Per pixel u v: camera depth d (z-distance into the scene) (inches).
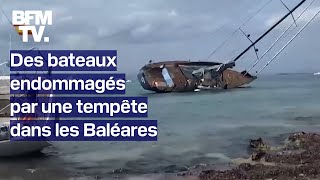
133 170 771.4
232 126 1385.3
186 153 920.9
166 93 2805.1
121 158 874.8
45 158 875.4
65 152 928.3
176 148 979.9
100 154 912.3
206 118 1644.9
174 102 2412.6
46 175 745.6
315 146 882.8
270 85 3917.3
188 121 1551.4
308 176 654.5
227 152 920.9
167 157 880.9
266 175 668.1
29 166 807.7
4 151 856.3
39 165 814.5
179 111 1955.0
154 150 957.8
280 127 1337.4
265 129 1293.1
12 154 863.1
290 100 2418.8
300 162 746.2
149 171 757.9
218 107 2106.3
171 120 1583.4
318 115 1676.9
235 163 796.0
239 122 1498.5
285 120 1536.7
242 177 668.1
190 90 2832.2
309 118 1583.4
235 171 702.5
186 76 2849.4
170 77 2819.9
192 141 1075.3
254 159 804.0
